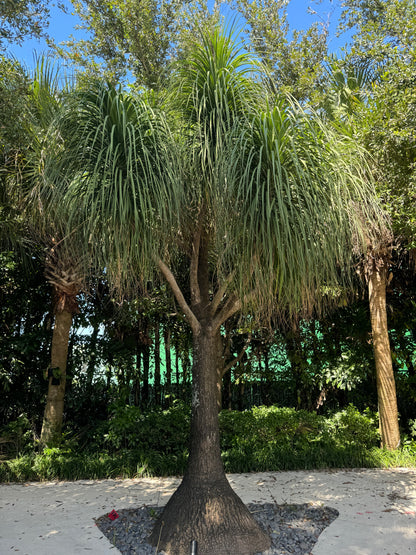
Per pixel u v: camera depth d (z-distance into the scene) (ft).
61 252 19.45
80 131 11.89
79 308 25.35
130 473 20.11
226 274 12.41
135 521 13.74
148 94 13.43
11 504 15.75
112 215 10.97
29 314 26.55
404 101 18.11
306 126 12.03
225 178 11.18
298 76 25.46
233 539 11.37
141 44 28.37
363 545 11.57
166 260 13.94
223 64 12.92
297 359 26.73
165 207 11.21
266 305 12.35
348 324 26.53
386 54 19.80
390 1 20.52
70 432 23.21
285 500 15.55
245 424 23.43
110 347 26.12
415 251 22.79
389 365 23.21
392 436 22.65
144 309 25.39
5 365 24.45
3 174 18.02
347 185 13.06
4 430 22.99
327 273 11.73
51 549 11.50
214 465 12.51
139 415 23.34
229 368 27.17
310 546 11.82
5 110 14.34
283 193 11.32
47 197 13.69
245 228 10.67
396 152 18.89
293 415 23.63
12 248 23.24
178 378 28.60
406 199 18.78
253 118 11.57
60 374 22.65
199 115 12.42
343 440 23.12
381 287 23.49
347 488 17.06
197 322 13.50
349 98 22.59
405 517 13.65
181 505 11.96
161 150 11.64
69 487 18.24
